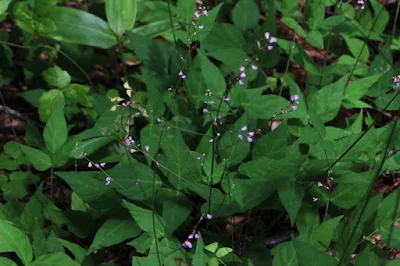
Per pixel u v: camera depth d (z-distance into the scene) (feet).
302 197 4.40
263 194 4.38
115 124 4.66
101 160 4.75
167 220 4.34
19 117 5.22
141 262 4.14
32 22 5.16
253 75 4.93
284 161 4.41
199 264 4.06
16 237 4.11
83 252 4.38
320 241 4.35
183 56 5.07
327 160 4.48
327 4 5.05
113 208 4.47
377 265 4.02
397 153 4.53
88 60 5.35
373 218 4.37
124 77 5.25
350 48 5.18
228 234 4.70
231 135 4.51
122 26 5.20
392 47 5.32
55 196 4.91
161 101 4.72
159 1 5.37
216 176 4.43
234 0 5.61
